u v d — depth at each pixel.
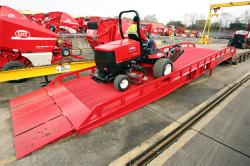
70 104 3.79
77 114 3.44
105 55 3.73
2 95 4.77
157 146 2.92
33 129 3.17
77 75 5.10
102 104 3.30
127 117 3.75
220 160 2.65
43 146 2.86
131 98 3.93
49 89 4.56
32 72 4.90
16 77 4.69
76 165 2.57
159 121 3.62
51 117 3.44
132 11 3.94
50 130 3.12
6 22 4.89
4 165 2.57
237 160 2.65
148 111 3.99
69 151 2.82
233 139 3.10
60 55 6.57
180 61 5.82
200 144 2.98
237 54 8.31
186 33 30.73
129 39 4.34
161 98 4.62
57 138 2.97
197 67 5.25
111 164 2.58
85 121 3.15
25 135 3.04
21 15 6.62
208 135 3.20
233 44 12.74
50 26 11.70
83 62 5.73
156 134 3.22
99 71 4.34
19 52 5.42
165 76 4.27
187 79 5.29
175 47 5.79
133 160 2.63
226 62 8.34
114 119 3.61
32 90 5.10
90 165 2.57
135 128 3.39
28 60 5.71
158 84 4.30
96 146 2.93
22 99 4.27
